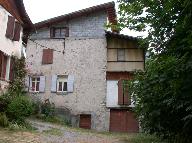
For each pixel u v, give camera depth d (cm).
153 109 809
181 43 663
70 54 2569
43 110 2417
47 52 2602
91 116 2450
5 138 1193
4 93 1625
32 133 1407
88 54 2552
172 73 673
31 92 2548
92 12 2584
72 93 2502
